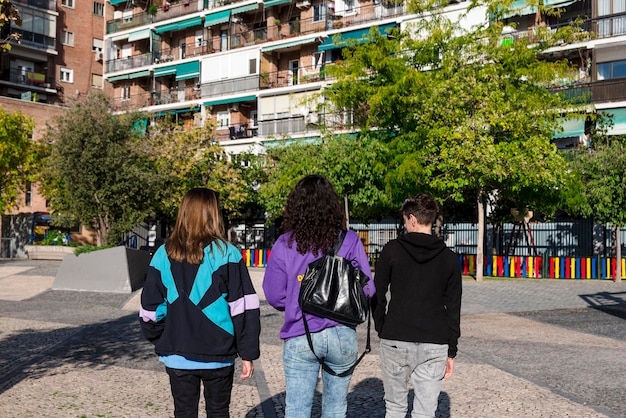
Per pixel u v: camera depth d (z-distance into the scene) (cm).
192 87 4816
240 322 350
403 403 399
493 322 1180
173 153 3073
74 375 698
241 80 4394
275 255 359
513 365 776
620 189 2052
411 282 390
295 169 2466
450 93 2044
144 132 3212
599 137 2859
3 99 4147
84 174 2520
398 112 2294
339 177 2367
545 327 1114
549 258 2238
